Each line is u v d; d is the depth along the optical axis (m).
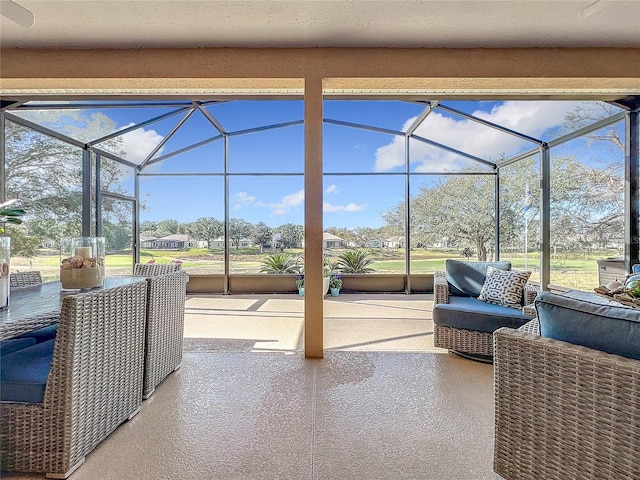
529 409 1.26
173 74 2.88
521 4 2.31
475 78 2.91
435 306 2.99
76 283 1.87
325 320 4.18
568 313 1.23
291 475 1.47
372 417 1.93
